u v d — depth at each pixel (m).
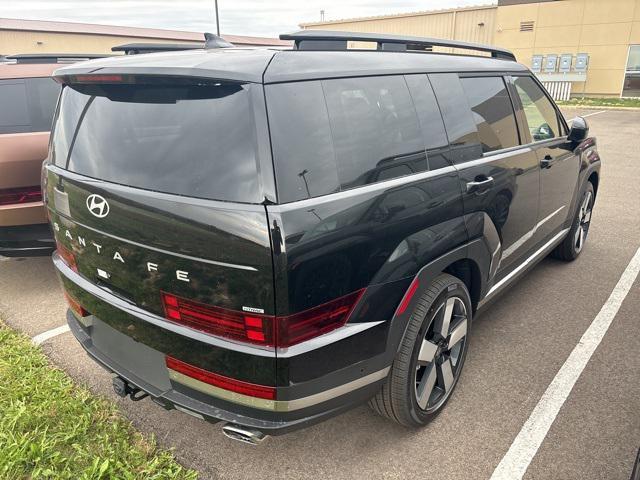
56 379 3.06
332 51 2.24
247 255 1.76
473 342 3.46
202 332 1.94
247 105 1.82
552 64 23.41
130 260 2.08
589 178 4.76
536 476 2.34
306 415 2.02
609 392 2.90
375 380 2.22
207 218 1.80
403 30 29.36
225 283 1.82
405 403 2.42
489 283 3.02
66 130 2.46
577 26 22.58
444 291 2.49
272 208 1.75
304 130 1.91
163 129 2.01
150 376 2.27
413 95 2.47
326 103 2.02
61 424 2.68
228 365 1.91
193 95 1.96
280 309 1.79
